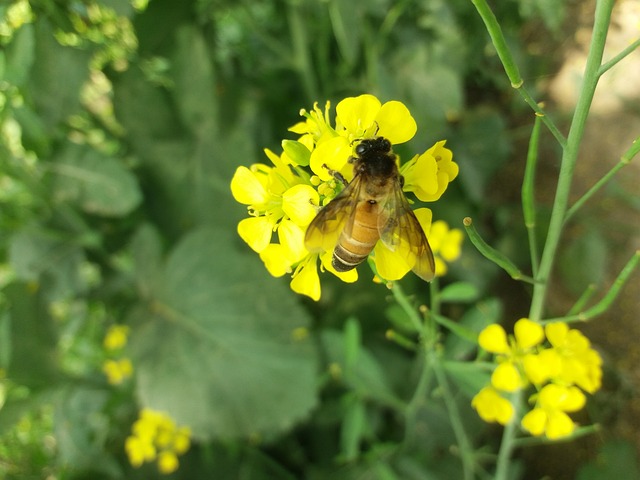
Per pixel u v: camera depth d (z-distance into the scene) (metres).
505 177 0.17
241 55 0.14
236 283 0.11
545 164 0.17
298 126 0.06
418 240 0.06
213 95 0.12
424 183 0.05
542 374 0.07
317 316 0.13
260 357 0.11
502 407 0.07
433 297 0.07
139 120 0.12
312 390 0.11
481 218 0.16
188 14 0.11
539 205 0.17
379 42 0.14
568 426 0.07
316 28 0.14
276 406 0.11
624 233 0.16
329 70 0.14
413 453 0.12
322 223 0.05
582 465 0.13
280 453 0.13
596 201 0.16
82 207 0.11
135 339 0.11
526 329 0.07
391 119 0.05
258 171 0.06
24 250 0.11
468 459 0.09
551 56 0.18
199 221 0.12
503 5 0.17
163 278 0.12
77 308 0.12
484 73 0.17
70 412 0.11
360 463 0.12
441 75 0.14
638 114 0.16
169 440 0.12
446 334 0.14
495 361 0.07
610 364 0.14
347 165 0.06
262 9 0.14
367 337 0.13
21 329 0.11
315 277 0.06
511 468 0.12
